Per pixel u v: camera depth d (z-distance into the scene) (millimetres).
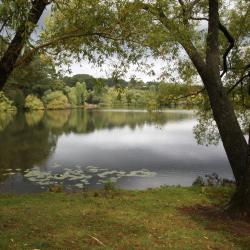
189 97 17234
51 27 7973
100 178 17828
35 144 29375
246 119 17688
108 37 7953
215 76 10125
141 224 8297
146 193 11734
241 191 9203
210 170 19984
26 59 7281
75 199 10578
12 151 25641
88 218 8609
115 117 65562
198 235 7715
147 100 17406
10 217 8469
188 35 9250
